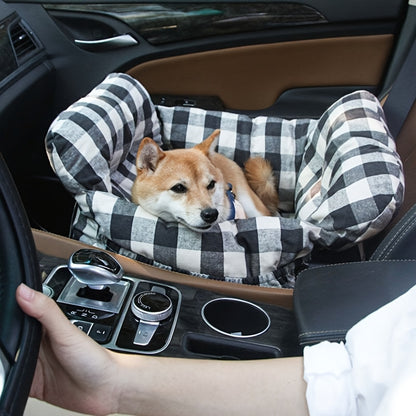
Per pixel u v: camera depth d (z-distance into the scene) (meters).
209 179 1.47
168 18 1.75
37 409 0.86
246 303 1.08
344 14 1.71
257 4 1.72
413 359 0.53
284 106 1.91
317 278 0.90
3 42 1.59
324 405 0.60
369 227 1.31
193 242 1.29
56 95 1.84
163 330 0.97
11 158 1.63
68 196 1.77
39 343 0.56
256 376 0.67
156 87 1.90
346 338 0.65
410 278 0.82
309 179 1.66
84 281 0.94
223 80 1.88
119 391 0.68
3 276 0.54
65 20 1.75
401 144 1.57
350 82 1.84
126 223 1.29
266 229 1.33
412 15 1.71
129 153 1.70
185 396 0.67
